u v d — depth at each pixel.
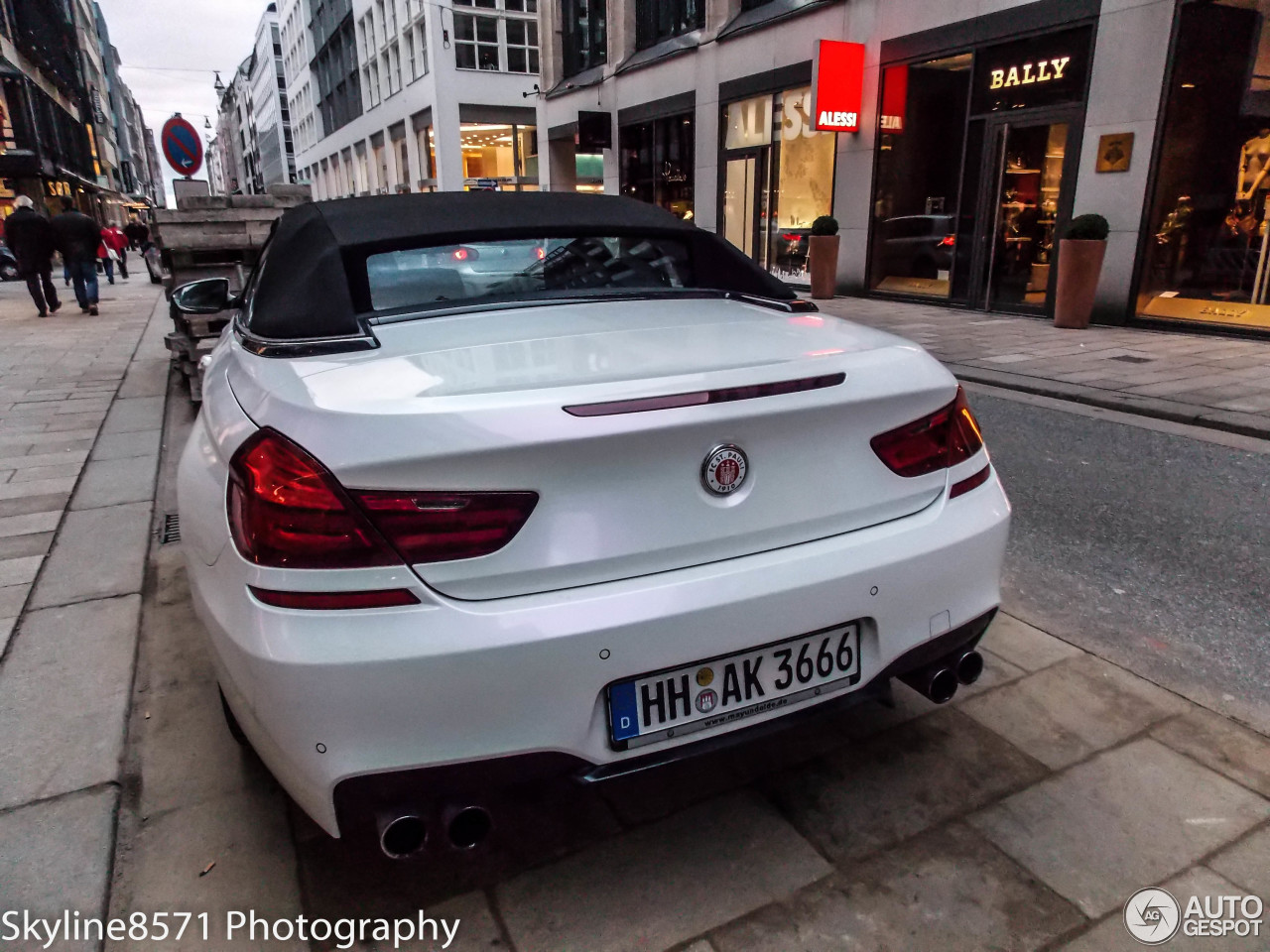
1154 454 5.20
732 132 16.78
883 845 2.00
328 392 1.63
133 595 3.41
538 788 1.67
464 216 2.65
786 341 2.05
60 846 2.02
